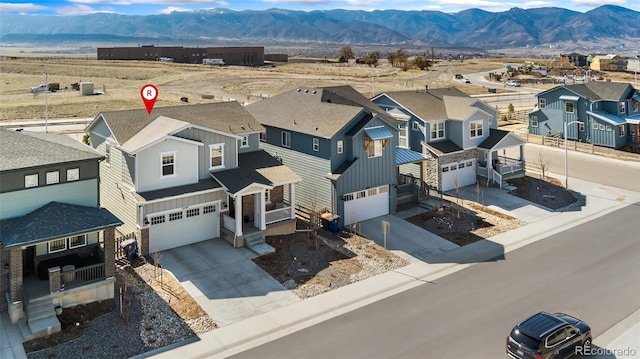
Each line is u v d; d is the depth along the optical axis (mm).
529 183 41344
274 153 36219
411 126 40031
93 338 18484
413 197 36125
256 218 28406
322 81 123188
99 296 20938
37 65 144125
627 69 164125
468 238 29484
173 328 19344
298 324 19797
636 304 21078
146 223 25844
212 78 126625
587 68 177125
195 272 24188
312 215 30219
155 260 23719
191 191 26766
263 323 19812
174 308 20828
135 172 25688
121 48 194375
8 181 20328
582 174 44250
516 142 41938
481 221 32438
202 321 19875
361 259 26188
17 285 19281
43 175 21188
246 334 19016
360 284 23344
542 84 134500
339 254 26781
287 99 39531
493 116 43219
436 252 27359
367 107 39062
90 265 20750
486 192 39062
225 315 20391
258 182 27703
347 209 31781
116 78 126938
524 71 166000
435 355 17484
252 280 23500
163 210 26297
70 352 17609
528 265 25453
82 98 85375
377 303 21500
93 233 22500
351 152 31688
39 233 19594
